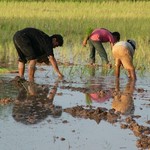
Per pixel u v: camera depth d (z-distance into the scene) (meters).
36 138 8.46
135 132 8.84
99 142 8.30
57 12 36.91
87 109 10.48
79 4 43.53
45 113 10.16
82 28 27.88
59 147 8.02
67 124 9.35
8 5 40.38
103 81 14.24
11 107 10.65
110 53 19.16
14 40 14.13
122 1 46.50
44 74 15.20
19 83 13.49
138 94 12.34
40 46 14.13
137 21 31.47
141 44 20.75
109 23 29.95
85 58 18.69
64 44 22.34
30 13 35.22
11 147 7.97
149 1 46.62
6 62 17.61
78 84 13.69
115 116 9.95
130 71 14.65
